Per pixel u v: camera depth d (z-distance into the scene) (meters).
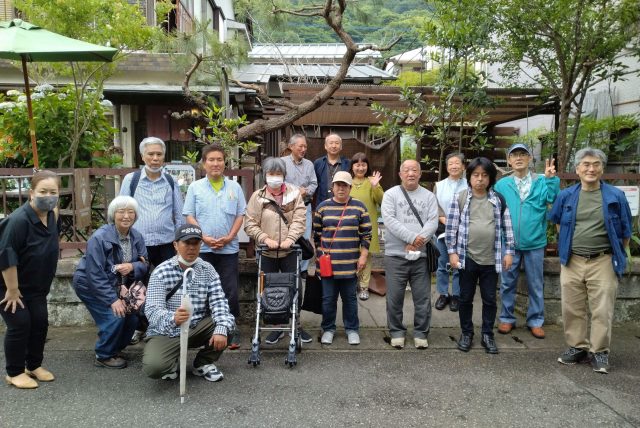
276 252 4.56
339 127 10.52
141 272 4.20
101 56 4.93
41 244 3.69
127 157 9.79
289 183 4.96
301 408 3.49
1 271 3.53
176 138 9.70
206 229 4.48
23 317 3.64
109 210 4.09
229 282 4.58
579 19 6.33
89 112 6.49
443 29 6.44
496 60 7.64
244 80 9.75
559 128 7.52
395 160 7.70
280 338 4.82
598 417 3.40
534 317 5.04
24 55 4.90
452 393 3.75
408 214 4.64
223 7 15.54
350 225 4.64
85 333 5.00
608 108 9.03
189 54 7.00
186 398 3.61
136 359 4.34
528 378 4.02
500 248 4.53
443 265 5.59
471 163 4.56
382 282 6.14
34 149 5.11
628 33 6.55
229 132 6.29
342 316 5.36
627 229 4.20
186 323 3.50
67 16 6.80
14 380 3.75
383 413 3.44
